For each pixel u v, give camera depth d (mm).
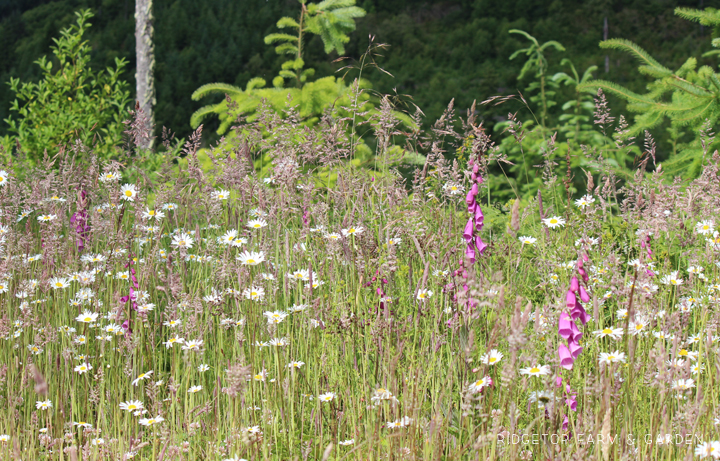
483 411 2420
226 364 3182
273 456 2768
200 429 2859
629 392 2480
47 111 8047
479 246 2908
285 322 3387
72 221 4184
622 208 4336
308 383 3135
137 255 3877
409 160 4691
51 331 3264
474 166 2977
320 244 3836
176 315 3299
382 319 2898
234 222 4168
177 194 4512
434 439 2391
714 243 3574
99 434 2930
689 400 2328
